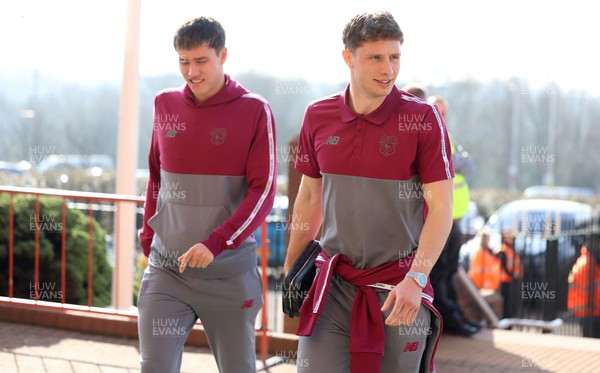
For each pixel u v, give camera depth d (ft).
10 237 19.40
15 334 19.33
